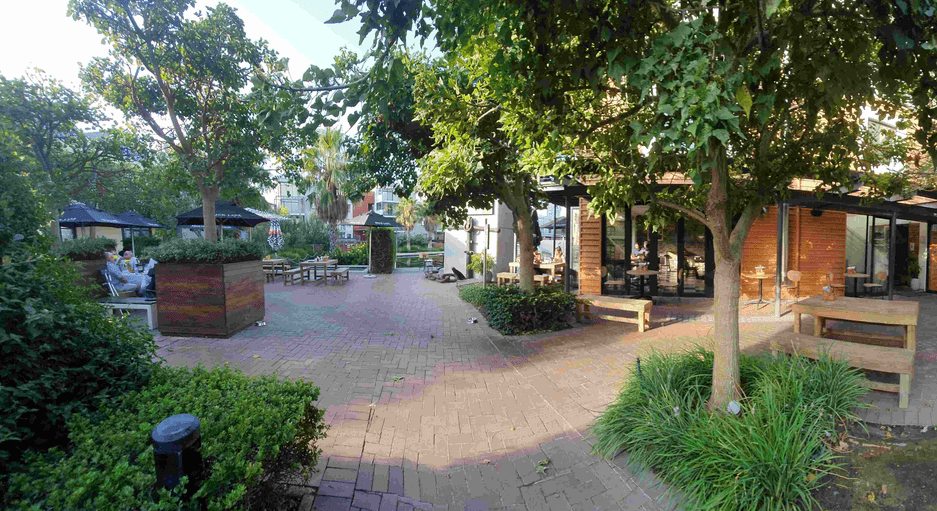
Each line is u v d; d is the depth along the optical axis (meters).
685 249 11.23
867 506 2.48
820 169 4.03
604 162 3.90
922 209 8.77
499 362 5.84
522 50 2.83
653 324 7.75
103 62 10.51
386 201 50.44
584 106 3.90
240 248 7.28
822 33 2.69
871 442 3.07
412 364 5.73
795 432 2.79
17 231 2.39
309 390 2.68
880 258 12.30
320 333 7.27
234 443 1.94
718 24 2.51
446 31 2.78
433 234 40.56
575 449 3.54
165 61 10.20
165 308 6.76
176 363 5.45
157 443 1.56
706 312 8.92
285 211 44.12
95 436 1.89
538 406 4.39
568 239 10.56
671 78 2.13
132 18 9.48
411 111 7.63
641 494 2.88
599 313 8.95
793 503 2.49
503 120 4.28
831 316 4.77
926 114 2.45
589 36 2.51
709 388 3.78
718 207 3.27
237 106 10.59
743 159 3.73
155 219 20.53
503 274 12.66
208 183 11.48
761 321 7.78
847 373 3.54
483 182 7.27
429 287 14.35
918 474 2.66
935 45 2.08
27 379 1.98
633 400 3.61
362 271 20.33
